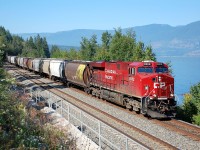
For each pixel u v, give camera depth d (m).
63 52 97.81
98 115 24.48
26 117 18.05
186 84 151.75
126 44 57.78
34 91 37.16
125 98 27.62
